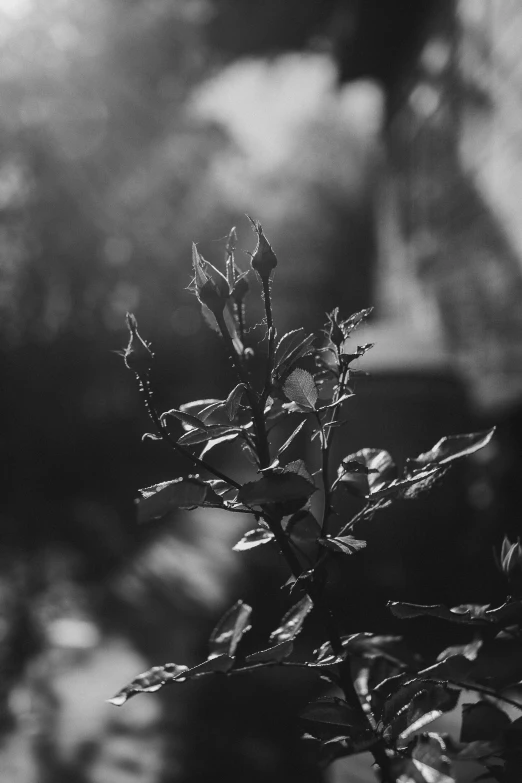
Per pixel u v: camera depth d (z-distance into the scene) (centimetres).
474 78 696
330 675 105
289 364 102
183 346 2053
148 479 1880
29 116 1430
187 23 1558
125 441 1856
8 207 1446
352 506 635
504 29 614
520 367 606
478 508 626
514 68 594
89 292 1544
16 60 1406
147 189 1678
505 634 103
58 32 1439
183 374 2127
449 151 784
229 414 102
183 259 1719
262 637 673
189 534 1631
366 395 733
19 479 1544
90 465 1745
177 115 1755
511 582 108
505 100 618
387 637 101
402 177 991
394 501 107
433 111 835
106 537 1442
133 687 96
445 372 720
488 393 665
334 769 197
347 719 99
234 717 608
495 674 102
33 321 1505
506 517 612
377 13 895
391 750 98
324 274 3061
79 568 1222
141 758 556
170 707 652
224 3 1114
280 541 103
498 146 638
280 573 818
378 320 1125
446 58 780
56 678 732
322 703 101
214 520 1861
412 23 911
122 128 1587
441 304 816
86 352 1603
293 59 1205
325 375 109
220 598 990
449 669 101
